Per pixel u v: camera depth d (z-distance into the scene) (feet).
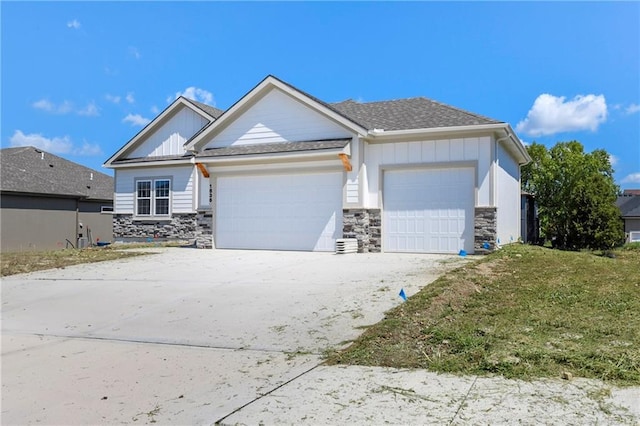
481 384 15.16
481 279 29.91
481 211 44.80
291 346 20.81
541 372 15.74
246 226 54.70
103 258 49.34
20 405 15.53
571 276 31.73
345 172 49.49
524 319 21.84
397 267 37.14
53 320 27.37
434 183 46.83
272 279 34.86
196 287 33.42
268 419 13.50
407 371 16.75
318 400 14.62
